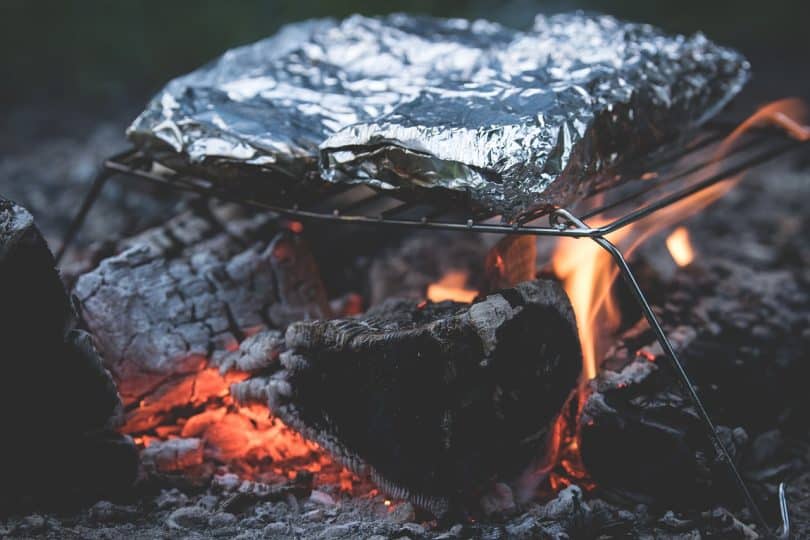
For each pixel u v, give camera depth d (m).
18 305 0.80
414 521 0.85
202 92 0.94
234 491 0.87
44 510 0.84
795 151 1.59
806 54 2.20
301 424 0.85
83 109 1.95
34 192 1.46
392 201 1.11
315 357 0.84
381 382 0.83
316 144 0.89
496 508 0.85
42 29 2.14
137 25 2.18
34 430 0.82
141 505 0.85
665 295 1.02
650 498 0.86
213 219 1.04
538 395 0.85
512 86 0.89
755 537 0.83
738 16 2.35
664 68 0.94
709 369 0.93
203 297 0.94
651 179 1.03
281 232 1.00
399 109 0.87
